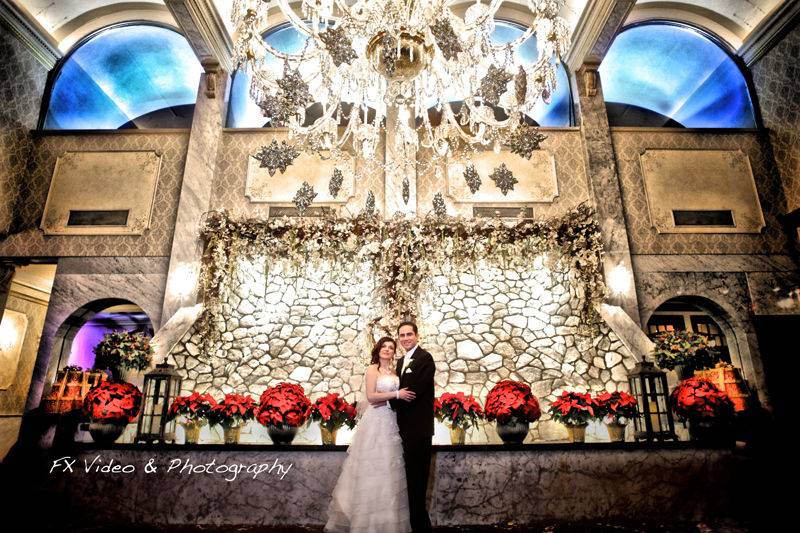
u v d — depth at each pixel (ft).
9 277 21.21
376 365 10.52
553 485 12.62
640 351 18.65
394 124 22.35
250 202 21.85
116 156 22.54
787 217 21.79
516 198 21.99
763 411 19.53
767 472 12.69
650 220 21.94
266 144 22.75
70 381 19.17
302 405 14.55
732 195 22.45
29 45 22.77
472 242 20.04
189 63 26.27
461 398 15.37
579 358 19.33
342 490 9.78
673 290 21.07
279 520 12.22
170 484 12.42
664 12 25.20
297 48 27.30
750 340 20.57
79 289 20.57
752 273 21.42
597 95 23.54
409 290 19.30
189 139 22.45
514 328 19.89
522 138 14.39
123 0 24.36
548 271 20.67
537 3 13.85
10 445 25.88
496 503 12.41
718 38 25.22
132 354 15.94
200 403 14.62
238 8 13.64
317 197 21.81
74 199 21.81
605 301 19.95
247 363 19.20
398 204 21.22
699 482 12.76
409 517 9.15
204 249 20.63
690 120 27.32
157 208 21.79
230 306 19.89
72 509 12.14
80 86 25.43
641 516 12.46
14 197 21.70
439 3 12.86
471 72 15.33
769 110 23.52
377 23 13.29
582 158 22.94
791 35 22.44
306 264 20.03
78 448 12.60
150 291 20.54
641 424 16.87
